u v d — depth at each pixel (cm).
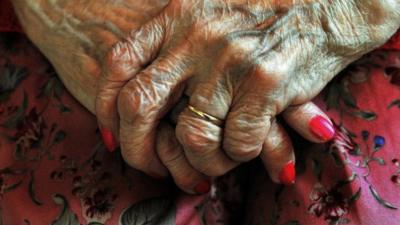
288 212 45
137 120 43
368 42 45
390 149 46
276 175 45
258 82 42
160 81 43
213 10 44
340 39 44
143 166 45
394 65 48
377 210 44
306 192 45
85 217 45
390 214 44
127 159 45
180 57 43
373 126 46
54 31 49
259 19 44
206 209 46
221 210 47
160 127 45
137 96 43
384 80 48
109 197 46
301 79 44
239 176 48
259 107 42
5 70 50
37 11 49
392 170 45
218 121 43
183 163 45
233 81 42
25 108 49
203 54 43
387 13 45
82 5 48
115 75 44
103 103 44
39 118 49
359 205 44
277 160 45
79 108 49
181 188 46
